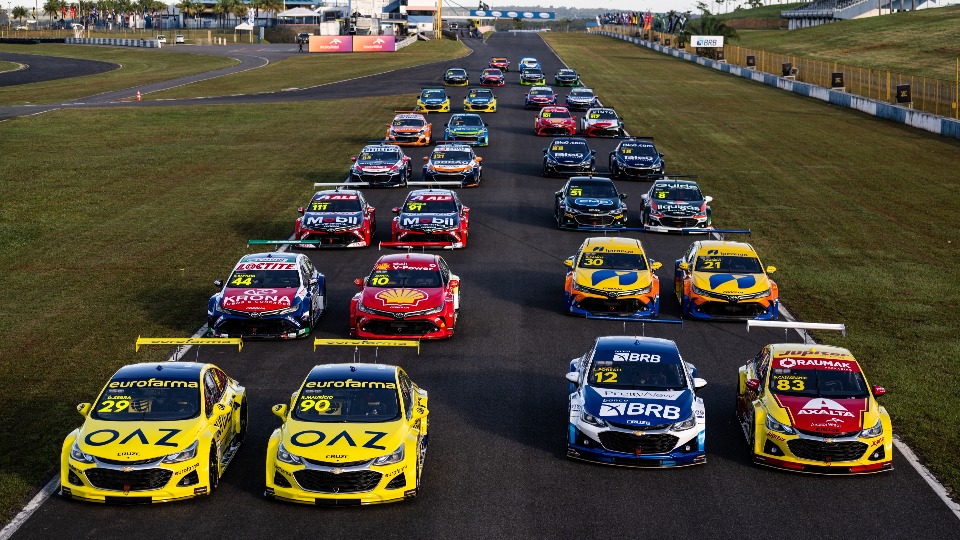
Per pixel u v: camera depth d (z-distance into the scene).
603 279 22.69
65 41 175.75
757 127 58.59
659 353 15.94
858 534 12.32
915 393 17.69
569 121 54.44
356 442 13.03
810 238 31.53
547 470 14.28
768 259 28.61
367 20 149.50
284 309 20.48
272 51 136.00
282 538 12.01
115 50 147.88
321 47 129.38
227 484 13.71
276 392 17.48
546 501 13.18
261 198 37.06
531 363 19.34
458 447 15.14
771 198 38.16
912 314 23.16
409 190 38.97
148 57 129.88
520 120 61.00
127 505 12.92
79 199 36.66
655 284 22.80
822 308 23.56
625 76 91.06
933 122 56.16
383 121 59.66
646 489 13.63
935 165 45.78
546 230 32.28
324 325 21.94
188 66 109.69
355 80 86.50
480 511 12.85
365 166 38.56
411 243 29.17
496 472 14.18
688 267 23.48
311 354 19.75
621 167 41.00
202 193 38.00
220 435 13.82
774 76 83.62
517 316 22.69
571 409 14.94
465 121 50.69
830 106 69.50
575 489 13.60
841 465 14.02
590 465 14.51
